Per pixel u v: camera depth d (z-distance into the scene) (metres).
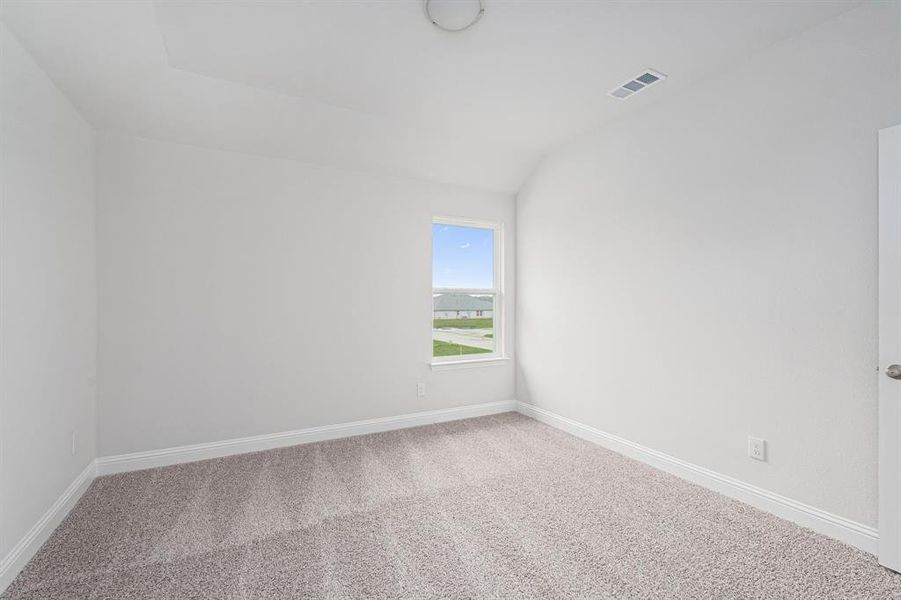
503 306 4.18
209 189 2.97
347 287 3.43
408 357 3.69
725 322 2.39
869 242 1.84
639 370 2.91
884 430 1.76
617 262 3.08
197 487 2.50
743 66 2.30
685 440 2.62
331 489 2.49
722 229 2.40
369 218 3.51
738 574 1.72
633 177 2.95
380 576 1.71
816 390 2.02
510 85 2.57
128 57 2.19
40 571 1.74
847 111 1.91
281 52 2.22
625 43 2.14
